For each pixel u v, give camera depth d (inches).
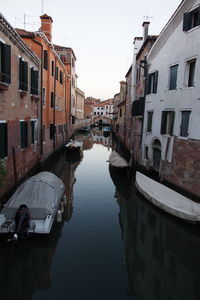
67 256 289.0
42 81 616.4
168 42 501.4
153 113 574.9
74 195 509.4
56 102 852.0
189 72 444.1
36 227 284.2
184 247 329.1
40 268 266.4
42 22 785.6
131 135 870.4
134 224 388.2
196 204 367.6
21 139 459.8
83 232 347.3
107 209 437.1
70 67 1253.1
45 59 660.1
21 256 284.5
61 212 379.9
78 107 1931.6
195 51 412.8
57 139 890.7
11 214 295.1
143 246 329.1
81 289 236.5
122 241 328.5
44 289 235.3
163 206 381.4
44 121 668.7
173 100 481.4
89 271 263.3
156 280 260.4
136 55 810.8
